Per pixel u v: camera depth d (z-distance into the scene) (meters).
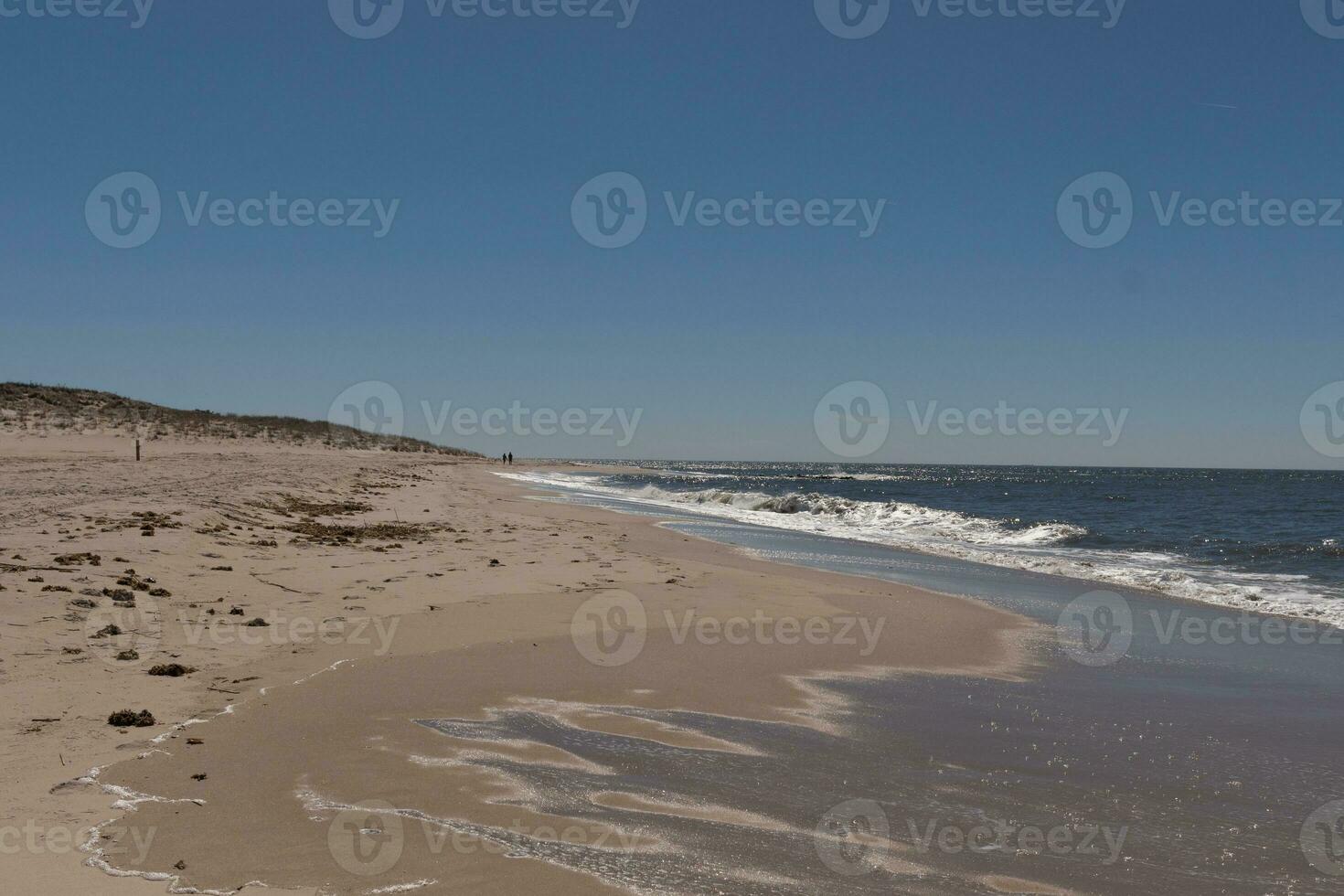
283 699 6.48
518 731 6.09
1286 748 6.30
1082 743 6.34
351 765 5.27
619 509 30.42
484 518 22.66
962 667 8.62
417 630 8.89
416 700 6.64
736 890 3.98
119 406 70.81
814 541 21.25
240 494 20.27
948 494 57.53
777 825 4.74
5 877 3.72
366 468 46.62
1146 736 6.54
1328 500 46.56
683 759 5.72
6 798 4.53
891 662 8.72
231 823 4.39
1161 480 108.06
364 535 17.00
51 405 65.38
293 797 4.75
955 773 5.68
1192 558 19.47
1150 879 4.30
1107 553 20.34
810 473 151.75
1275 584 15.36
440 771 5.27
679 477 82.12
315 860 4.03
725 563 15.76
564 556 15.31
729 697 7.23
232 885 3.77
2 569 9.33
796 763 5.73
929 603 12.13
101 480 23.16
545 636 8.95
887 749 6.10
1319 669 8.92
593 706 6.79
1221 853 4.60
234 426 75.75
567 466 102.06
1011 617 11.44
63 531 12.23
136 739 5.45
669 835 4.54
